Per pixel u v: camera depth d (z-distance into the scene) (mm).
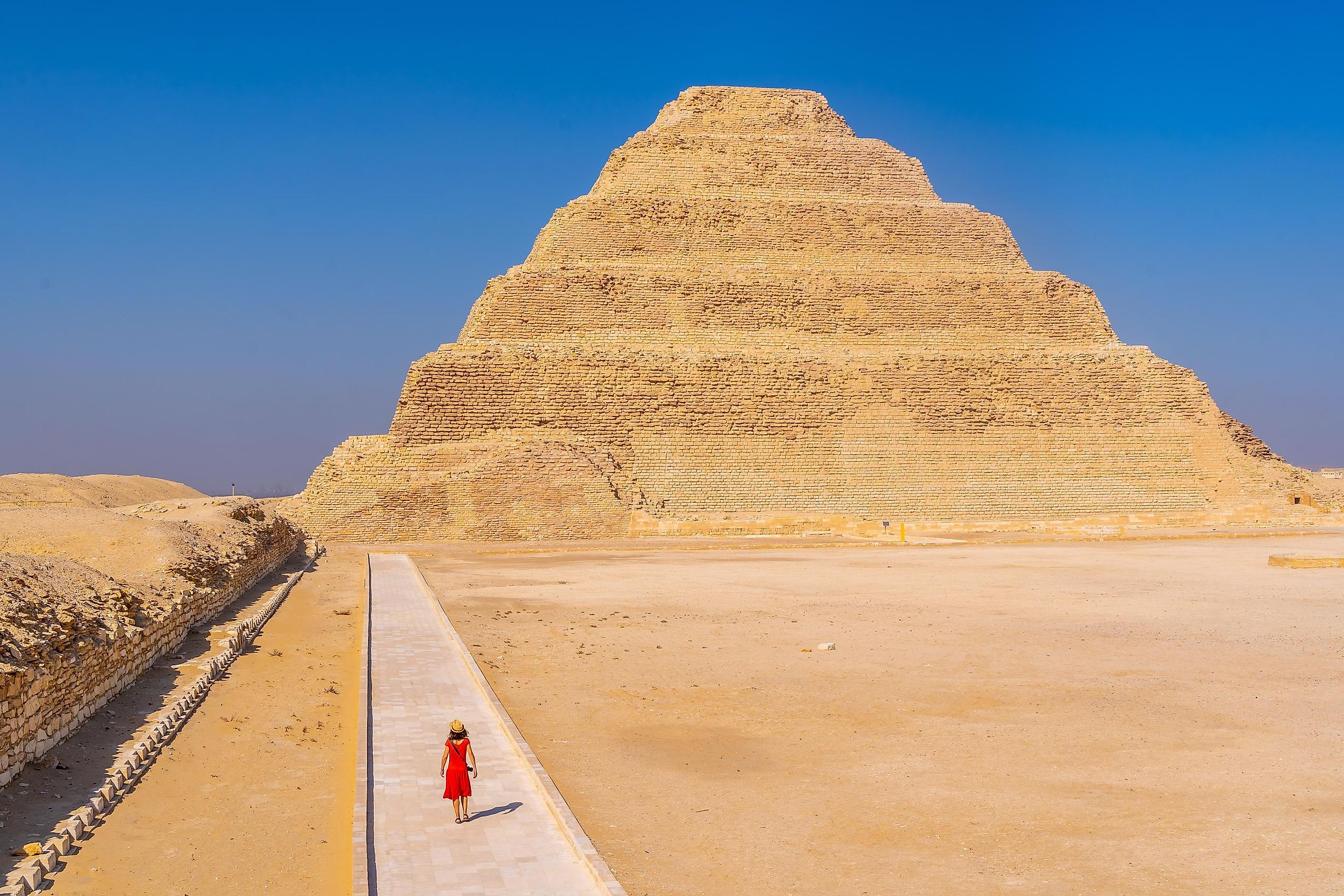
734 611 44594
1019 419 103188
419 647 35500
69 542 39312
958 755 23109
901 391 103000
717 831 18531
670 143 122438
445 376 97625
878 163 124062
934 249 117438
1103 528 90250
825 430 100625
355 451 94625
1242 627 39531
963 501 98188
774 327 108062
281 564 65188
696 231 114688
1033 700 28078
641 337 105750
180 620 33938
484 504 89000
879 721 26047
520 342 103625
